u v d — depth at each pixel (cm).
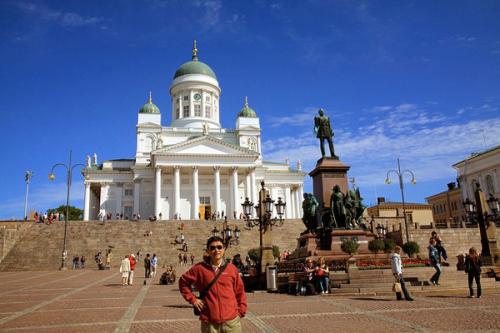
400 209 9469
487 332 975
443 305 1432
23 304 1712
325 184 2517
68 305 1677
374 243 2412
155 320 1284
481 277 2077
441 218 10250
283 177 9138
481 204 2575
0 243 4547
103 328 1150
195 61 10150
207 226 5644
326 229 2419
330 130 2614
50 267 4525
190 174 8081
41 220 6006
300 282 1917
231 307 627
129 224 5603
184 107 9731
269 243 2258
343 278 1959
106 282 2934
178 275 3556
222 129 9375
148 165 8231
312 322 1171
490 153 7844
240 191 8369
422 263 2253
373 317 1221
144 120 8819
